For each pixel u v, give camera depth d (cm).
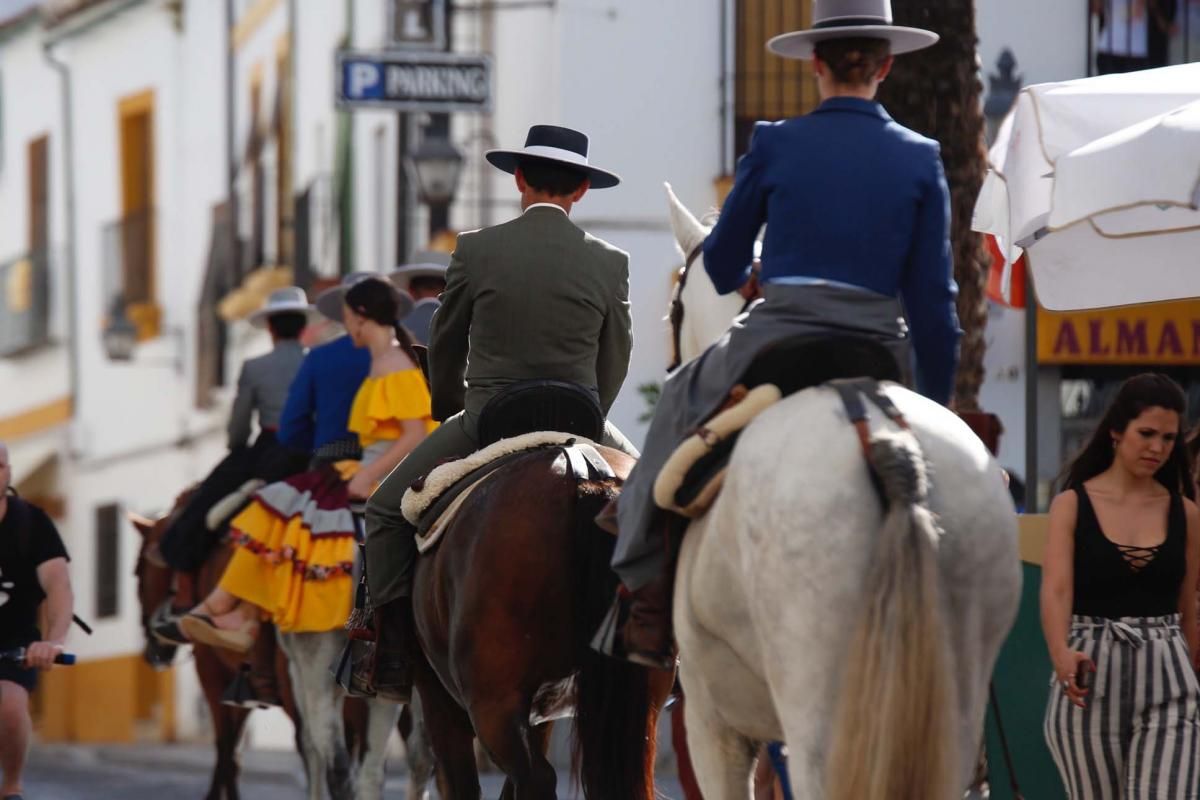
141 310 5800
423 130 3809
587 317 1473
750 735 1193
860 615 995
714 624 1134
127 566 5850
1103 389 3531
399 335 2056
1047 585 1433
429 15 3931
